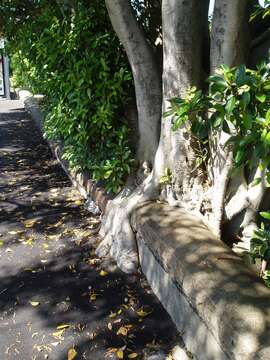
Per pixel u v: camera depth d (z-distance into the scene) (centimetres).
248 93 197
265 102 202
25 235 415
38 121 959
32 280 338
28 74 668
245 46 294
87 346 265
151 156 382
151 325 282
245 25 291
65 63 434
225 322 205
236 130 253
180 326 269
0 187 562
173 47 314
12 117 1186
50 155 727
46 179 592
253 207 298
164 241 286
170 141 336
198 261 255
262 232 255
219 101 228
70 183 570
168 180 340
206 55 340
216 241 280
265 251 246
